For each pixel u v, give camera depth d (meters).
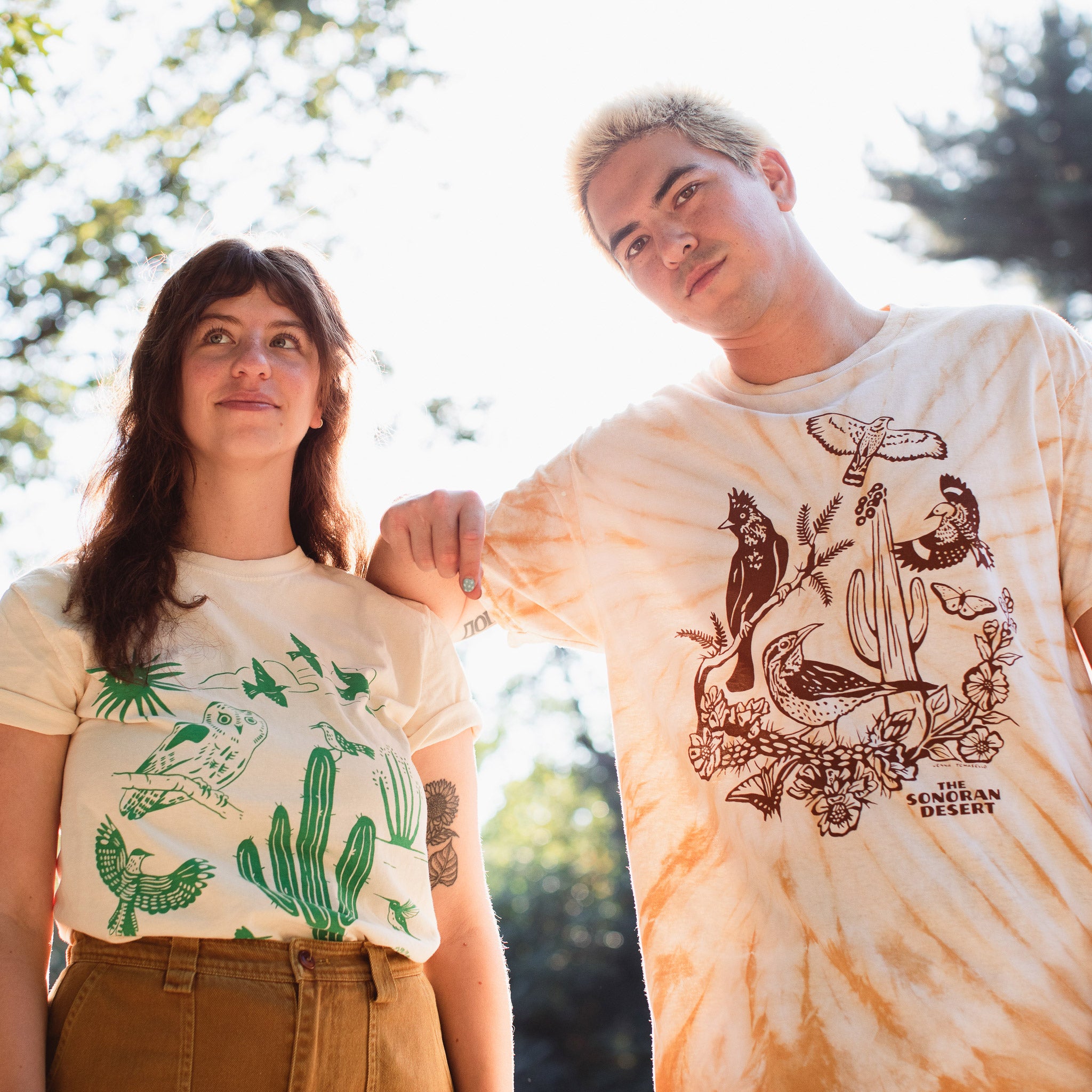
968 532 2.02
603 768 19.73
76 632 1.90
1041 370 2.13
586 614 2.26
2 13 4.46
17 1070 1.61
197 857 1.75
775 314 2.26
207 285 2.19
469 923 2.12
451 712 2.20
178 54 9.91
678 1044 1.96
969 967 1.77
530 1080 15.76
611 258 2.51
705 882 2.01
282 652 2.03
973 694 1.93
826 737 1.96
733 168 2.29
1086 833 1.85
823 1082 1.77
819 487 2.12
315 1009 1.71
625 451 2.30
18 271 9.05
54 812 1.84
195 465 2.16
